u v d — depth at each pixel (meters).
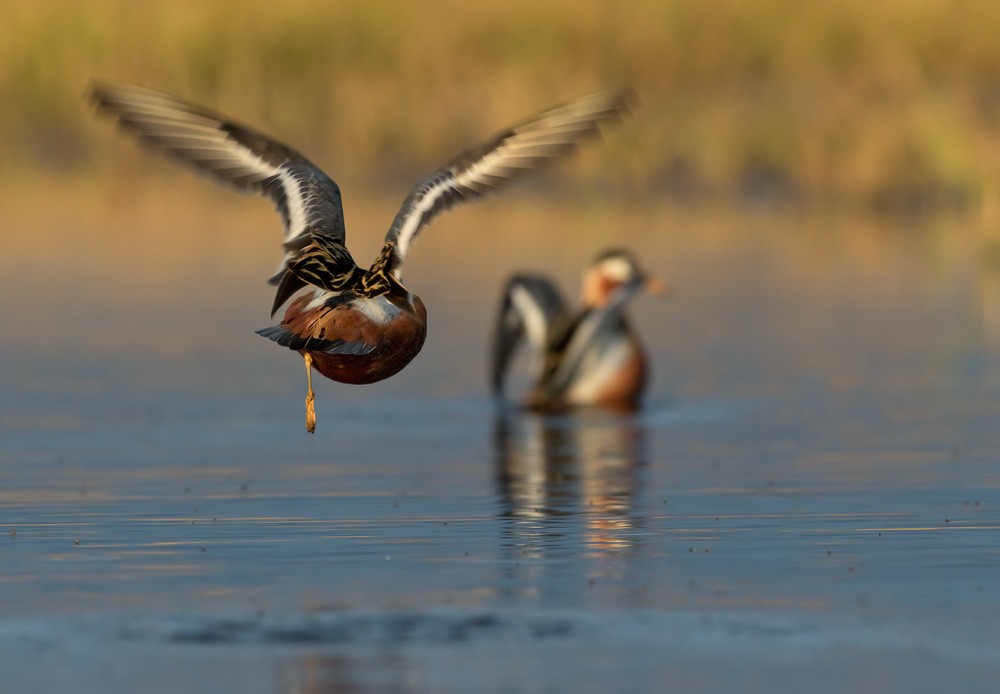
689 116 33.50
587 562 9.05
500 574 8.74
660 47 34.66
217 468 12.41
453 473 12.18
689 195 32.28
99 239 28.38
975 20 34.44
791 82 34.34
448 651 7.36
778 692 6.82
